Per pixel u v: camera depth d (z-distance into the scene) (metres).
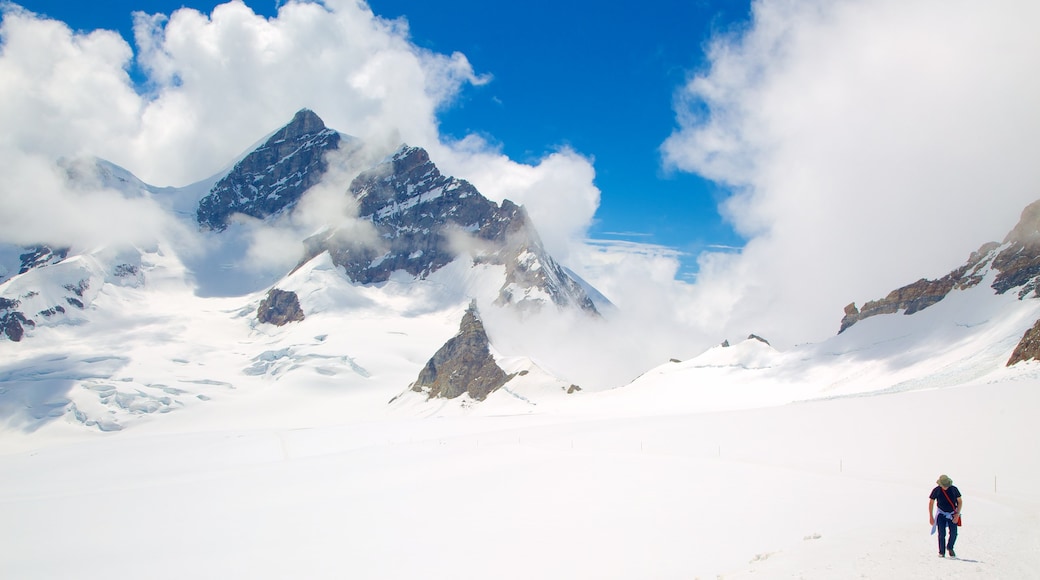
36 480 147.62
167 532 67.94
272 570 47.59
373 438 168.00
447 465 88.75
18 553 67.56
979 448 65.88
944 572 26.09
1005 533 34.09
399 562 45.59
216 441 181.75
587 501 58.19
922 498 51.53
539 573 39.81
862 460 68.88
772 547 40.19
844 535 38.12
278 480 93.81
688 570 37.16
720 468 69.06
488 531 51.38
